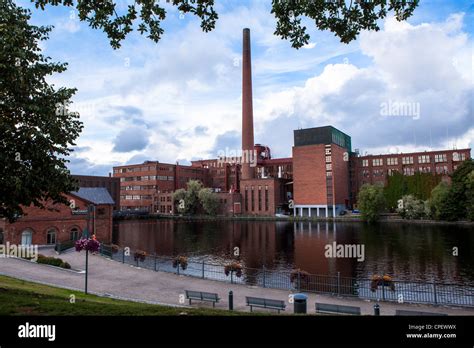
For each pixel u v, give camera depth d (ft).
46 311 30.12
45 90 43.32
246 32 379.76
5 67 35.04
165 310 33.42
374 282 61.46
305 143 368.48
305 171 363.56
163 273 78.95
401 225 248.32
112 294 59.26
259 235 204.85
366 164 401.70
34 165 40.42
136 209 418.31
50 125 41.39
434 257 122.93
